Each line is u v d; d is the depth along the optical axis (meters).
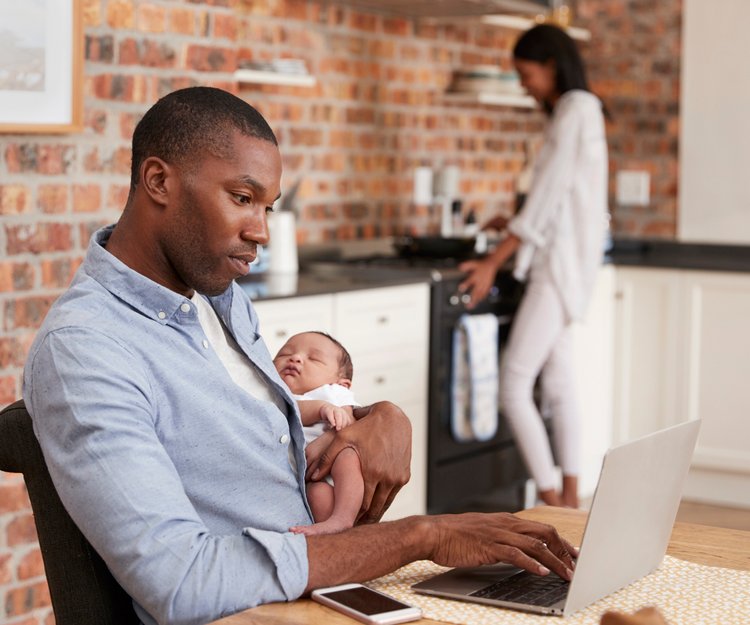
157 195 1.44
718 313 4.84
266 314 3.38
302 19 4.46
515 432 4.29
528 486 4.86
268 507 1.52
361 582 1.39
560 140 4.11
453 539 1.38
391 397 3.99
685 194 5.48
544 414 4.64
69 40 2.84
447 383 4.26
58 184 2.90
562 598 1.33
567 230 4.17
